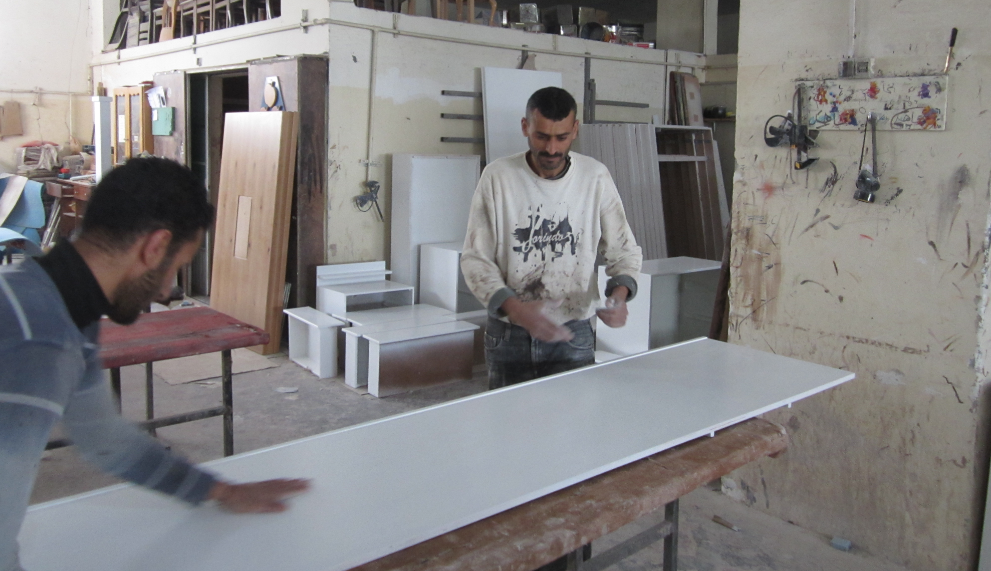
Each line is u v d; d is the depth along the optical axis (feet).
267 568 3.60
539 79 19.30
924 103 7.81
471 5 18.53
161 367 15.57
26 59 27.89
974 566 8.21
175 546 3.79
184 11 21.99
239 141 17.52
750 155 9.57
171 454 4.09
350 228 17.15
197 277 22.36
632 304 12.07
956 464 8.08
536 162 7.43
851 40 8.30
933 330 8.09
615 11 35.27
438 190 17.24
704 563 8.75
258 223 16.78
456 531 4.24
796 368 7.23
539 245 7.54
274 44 17.72
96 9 28.22
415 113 17.71
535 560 4.10
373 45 16.70
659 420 5.71
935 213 7.91
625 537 9.35
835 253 8.84
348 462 4.87
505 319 7.79
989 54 7.31
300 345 16.28
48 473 10.53
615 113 22.03
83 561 3.63
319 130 16.31
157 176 3.20
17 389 2.70
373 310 16.20
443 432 5.42
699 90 24.06
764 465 9.93
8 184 22.47
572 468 4.82
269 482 4.37
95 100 20.75
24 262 3.06
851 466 9.00
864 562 8.81
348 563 3.68
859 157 8.46
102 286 3.13
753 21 9.27
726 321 11.75
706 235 21.80
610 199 7.79
